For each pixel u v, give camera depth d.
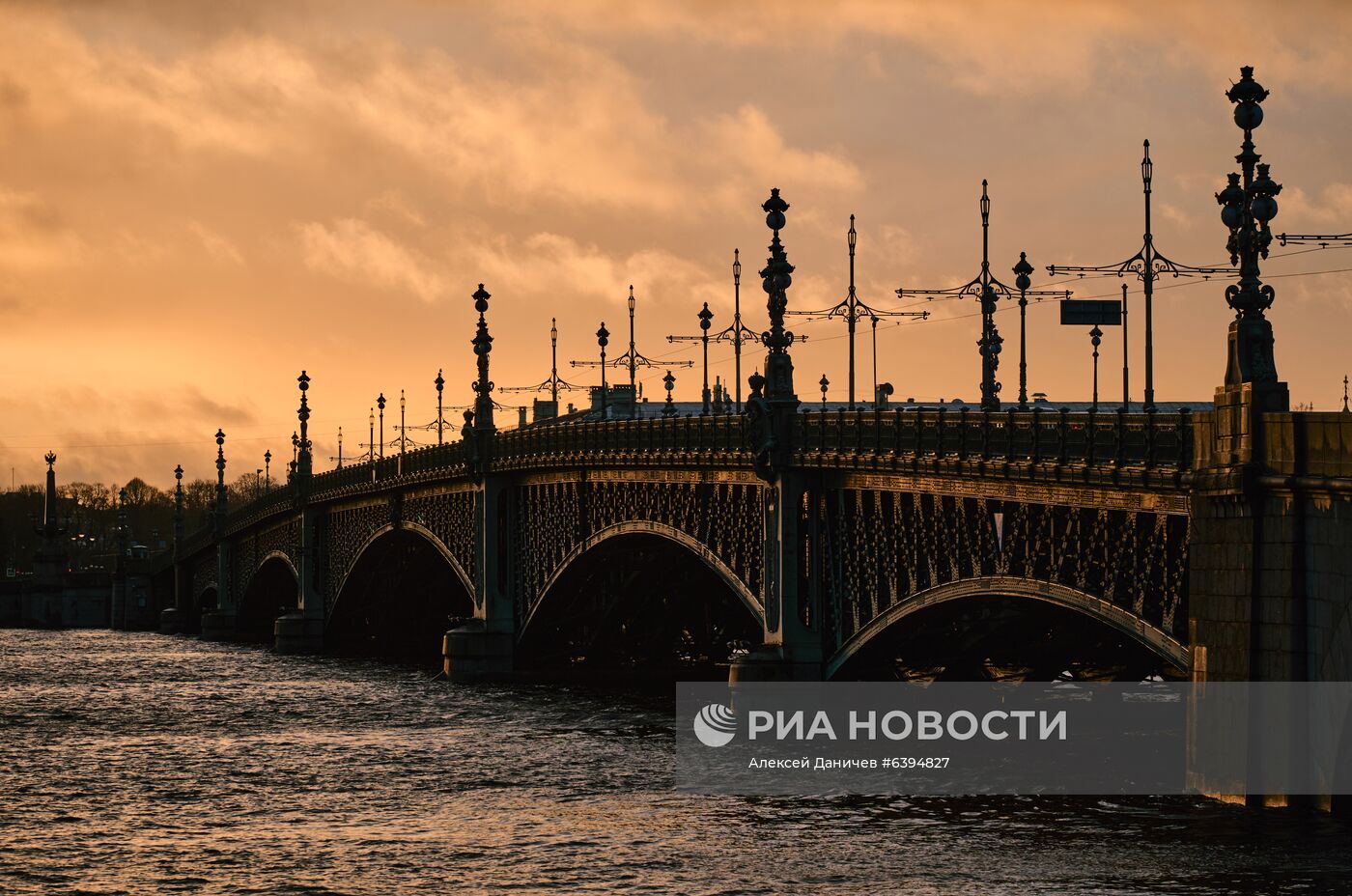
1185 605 64.88
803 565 95.19
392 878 67.38
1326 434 58.03
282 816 81.56
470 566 150.12
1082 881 59.28
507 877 66.56
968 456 76.56
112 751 106.19
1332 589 58.03
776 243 98.44
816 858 66.19
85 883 68.19
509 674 142.38
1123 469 65.88
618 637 138.00
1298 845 58.19
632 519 117.25
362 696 136.38
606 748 98.12
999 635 81.88
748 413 97.69
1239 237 62.03
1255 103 61.75
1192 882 56.03
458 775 91.25
